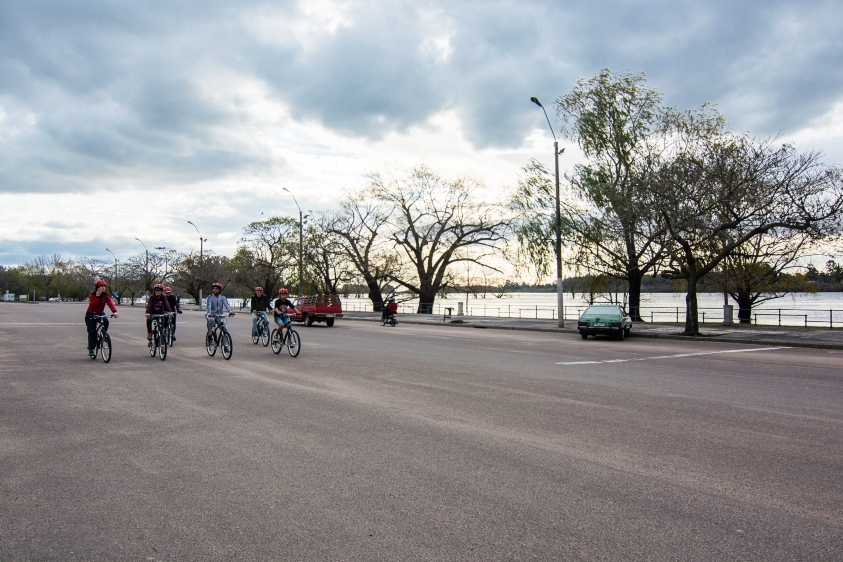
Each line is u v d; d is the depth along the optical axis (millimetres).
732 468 5527
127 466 5594
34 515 4383
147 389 10156
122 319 36125
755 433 6945
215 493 4824
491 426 7262
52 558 3695
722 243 30109
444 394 9648
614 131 34531
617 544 3859
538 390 10117
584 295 41625
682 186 24875
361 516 4328
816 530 4098
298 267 55094
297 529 4102
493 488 4941
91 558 3695
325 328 30969
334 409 8336
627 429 7125
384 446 6285
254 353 16531
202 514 4383
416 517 4309
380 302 55531
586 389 10258
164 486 5012
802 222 23750
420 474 5316
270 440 6551
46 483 5105
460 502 4613
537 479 5184
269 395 9516
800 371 13328
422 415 7922
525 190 38188
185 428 7156
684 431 7031
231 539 3947
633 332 26797
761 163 24375
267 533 4039
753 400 9250
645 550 3771
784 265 35250
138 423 7449
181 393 9719
